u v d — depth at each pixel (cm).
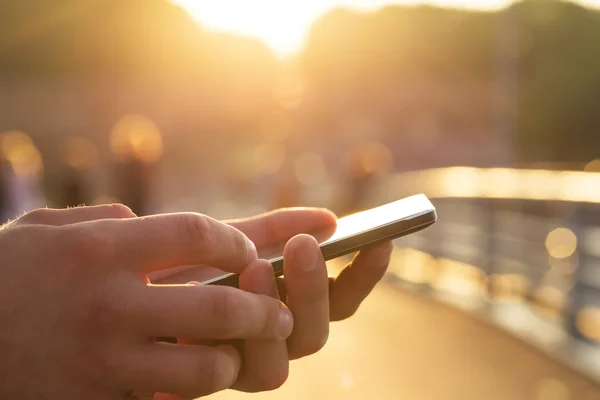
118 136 1141
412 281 924
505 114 1463
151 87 5059
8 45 4541
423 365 500
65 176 1252
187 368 104
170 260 107
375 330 624
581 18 5381
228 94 5297
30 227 106
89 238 104
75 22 4834
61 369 101
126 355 102
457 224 909
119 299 102
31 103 4528
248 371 121
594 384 453
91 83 4803
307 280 121
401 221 136
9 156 859
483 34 7138
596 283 574
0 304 100
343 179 1280
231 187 2700
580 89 5384
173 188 3025
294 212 168
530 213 736
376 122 6919
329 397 411
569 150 5381
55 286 102
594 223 581
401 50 7256
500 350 555
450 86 7019
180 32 5309
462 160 5728
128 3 5038
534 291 711
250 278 117
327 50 7150
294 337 126
